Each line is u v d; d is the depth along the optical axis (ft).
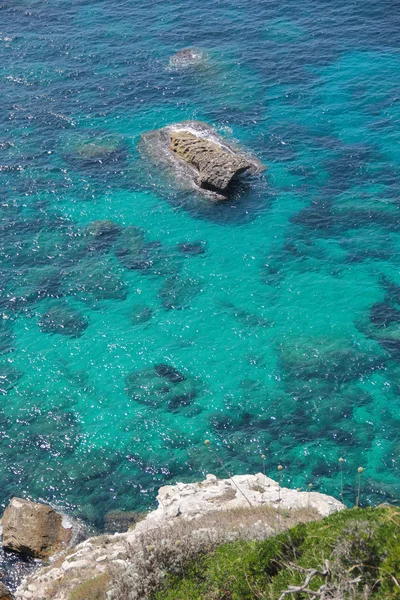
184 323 175.01
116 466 143.64
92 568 100.63
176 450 146.00
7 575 122.83
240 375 161.07
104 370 163.94
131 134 244.83
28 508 129.70
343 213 206.90
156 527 107.96
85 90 266.57
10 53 288.51
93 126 248.52
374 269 187.73
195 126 244.63
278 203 212.84
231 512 109.50
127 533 112.16
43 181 224.53
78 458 145.18
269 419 151.12
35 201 216.33
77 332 173.78
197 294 183.21
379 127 240.73
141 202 216.13
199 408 154.20
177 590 80.59
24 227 206.18
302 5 313.94
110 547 107.24
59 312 179.11
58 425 151.94
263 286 184.75
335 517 81.92
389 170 222.28
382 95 255.70
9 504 132.26
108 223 207.72
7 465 144.36
